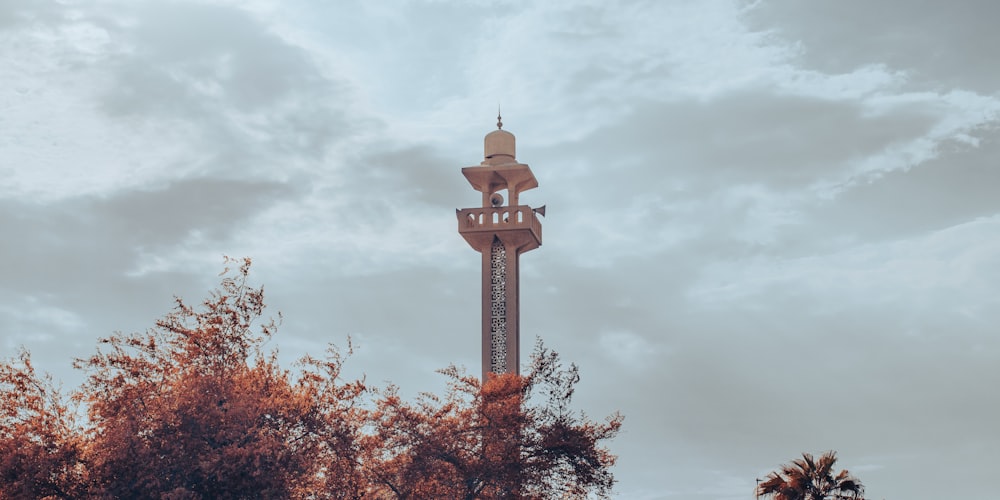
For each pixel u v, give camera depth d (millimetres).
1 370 39688
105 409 39312
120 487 37656
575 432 43688
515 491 42500
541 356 45219
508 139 61875
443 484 42656
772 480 52375
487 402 44094
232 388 39875
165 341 41500
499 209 59438
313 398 41938
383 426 43250
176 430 38719
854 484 51531
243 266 42938
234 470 37594
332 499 41281
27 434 38906
